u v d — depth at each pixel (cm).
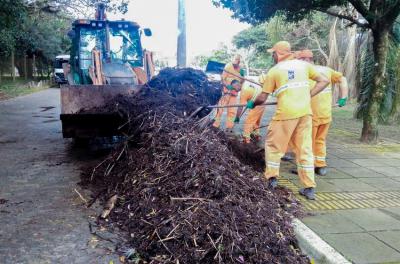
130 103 610
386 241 369
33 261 351
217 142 512
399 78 1026
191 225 360
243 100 752
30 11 2191
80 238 395
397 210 448
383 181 560
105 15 895
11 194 516
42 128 1020
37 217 443
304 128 473
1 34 1884
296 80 465
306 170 477
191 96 603
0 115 1265
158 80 640
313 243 357
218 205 379
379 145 821
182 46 1163
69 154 730
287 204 449
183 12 1145
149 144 516
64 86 645
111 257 360
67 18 2558
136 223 408
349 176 584
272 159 486
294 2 802
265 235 359
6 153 738
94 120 646
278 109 473
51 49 3162
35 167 642
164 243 353
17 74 4053
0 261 350
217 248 336
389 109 1074
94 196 505
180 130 511
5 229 412
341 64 1552
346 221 414
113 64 817
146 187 445
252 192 429
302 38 2030
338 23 1608
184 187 413
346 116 1300
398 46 976
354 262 329
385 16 778
